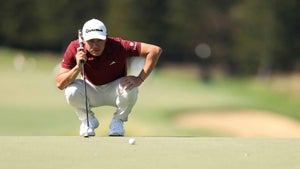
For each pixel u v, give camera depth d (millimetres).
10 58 169250
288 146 20625
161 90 114125
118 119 25297
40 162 18016
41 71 134875
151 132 77438
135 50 24281
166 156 18797
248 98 118188
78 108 24953
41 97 99250
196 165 17562
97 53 23531
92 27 23234
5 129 75750
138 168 17250
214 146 20516
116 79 24859
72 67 24375
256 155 18969
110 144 20750
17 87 107625
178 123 85062
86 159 18406
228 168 17219
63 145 20547
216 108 96812
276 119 93812
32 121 81125
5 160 18281
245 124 89250
